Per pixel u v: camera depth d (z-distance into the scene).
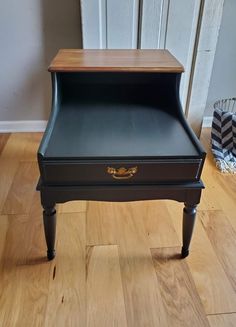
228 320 0.98
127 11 1.54
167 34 1.62
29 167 1.71
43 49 1.79
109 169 0.92
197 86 1.80
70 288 1.07
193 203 1.01
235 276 1.12
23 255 1.18
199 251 1.22
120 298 1.04
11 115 2.00
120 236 1.28
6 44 1.75
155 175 0.94
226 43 1.84
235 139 1.81
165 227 1.33
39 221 1.34
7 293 1.04
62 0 1.64
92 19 1.55
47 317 0.98
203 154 0.90
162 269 1.14
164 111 1.18
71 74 1.27
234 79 1.98
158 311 1.00
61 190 0.95
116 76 1.29
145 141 0.97
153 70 1.16
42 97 1.95
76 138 0.97
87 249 1.21
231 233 1.31
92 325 0.96
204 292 1.07
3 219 1.34
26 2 1.63
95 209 1.42
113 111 1.17
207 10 1.57
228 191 1.55
